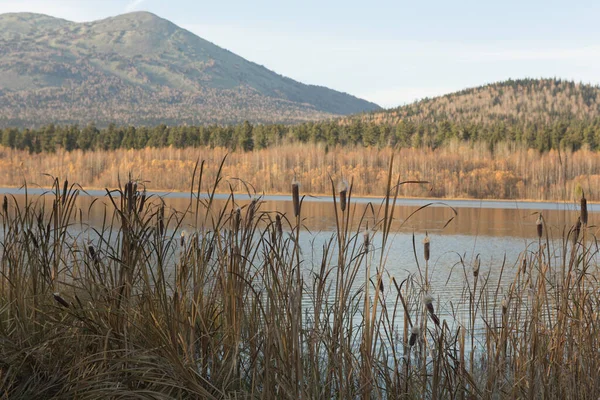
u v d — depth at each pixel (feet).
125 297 13.93
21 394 12.94
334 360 13.20
